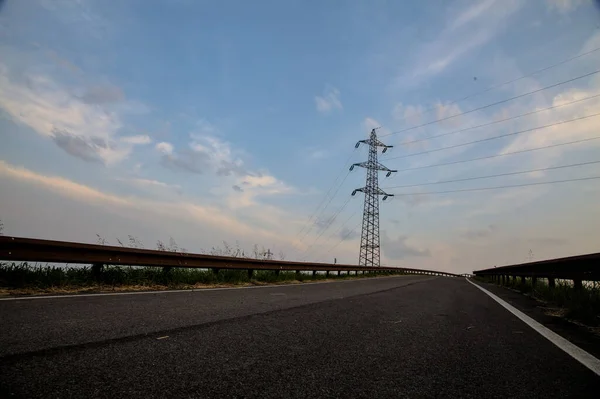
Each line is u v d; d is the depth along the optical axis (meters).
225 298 6.90
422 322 5.01
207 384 2.28
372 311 5.84
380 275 37.53
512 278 18.42
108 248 7.83
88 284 7.40
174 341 3.27
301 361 2.87
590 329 4.94
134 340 3.23
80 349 2.86
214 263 11.41
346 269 25.56
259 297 7.34
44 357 2.61
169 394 2.09
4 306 4.62
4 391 1.98
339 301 7.07
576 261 8.40
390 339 3.82
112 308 4.90
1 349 2.73
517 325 5.12
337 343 3.53
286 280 15.29
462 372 2.80
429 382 2.54
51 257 6.75
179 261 9.95
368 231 47.12
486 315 6.05
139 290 7.60
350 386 2.38
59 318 4.00
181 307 5.34
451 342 3.83
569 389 2.50
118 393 2.06
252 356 2.94
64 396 1.98
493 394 2.36
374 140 49.41
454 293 10.83
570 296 7.61
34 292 6.13
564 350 3.66
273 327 4.12
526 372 2.86
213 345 3.21
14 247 6.20
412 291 10.73
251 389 2.24
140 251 8.66
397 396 2.24
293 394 2.20
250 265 13.41
